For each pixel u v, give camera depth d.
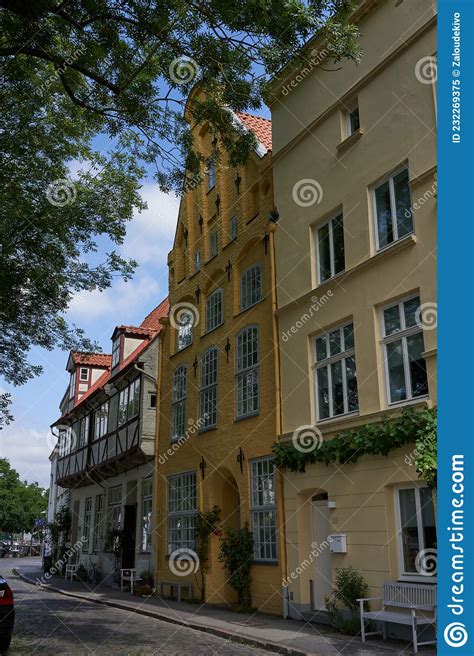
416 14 11.33
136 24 9.58
